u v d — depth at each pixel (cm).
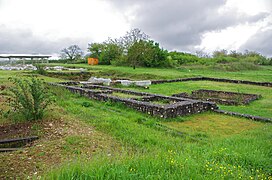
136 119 879
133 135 682
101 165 387
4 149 543
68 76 2638
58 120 773
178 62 4691
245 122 930
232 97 1634
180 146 609
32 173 432
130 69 3397
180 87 1995
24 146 575
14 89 840
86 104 1090
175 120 929
